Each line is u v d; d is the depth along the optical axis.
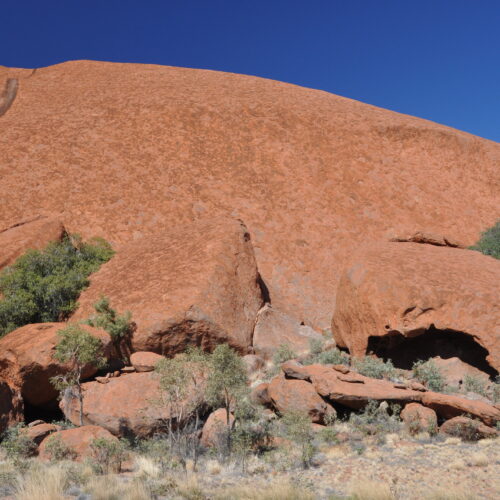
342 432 13.30
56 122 39.16
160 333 18.38
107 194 32.06
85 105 42.03
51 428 13.51
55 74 53.28
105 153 35.53
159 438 13.55
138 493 8.56
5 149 35.47
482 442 11.96
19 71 55.28
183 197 32.41
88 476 10.11
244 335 19.95
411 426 13.17
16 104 45.31
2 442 13.50
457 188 36.16
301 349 21.05
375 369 16.80
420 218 32.84
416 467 10.37
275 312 22.50
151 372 15.34
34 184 32.38
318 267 28.69
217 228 23.09
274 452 12.06
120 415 13.77
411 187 35.06
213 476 10.73
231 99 42.50
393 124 39.62
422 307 17.69
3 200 30.86
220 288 20.05
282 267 28.31
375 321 18.25
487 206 35.38
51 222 26.09
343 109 43.41
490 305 17.39
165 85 46.62
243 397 13.80
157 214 31.05
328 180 34.50
